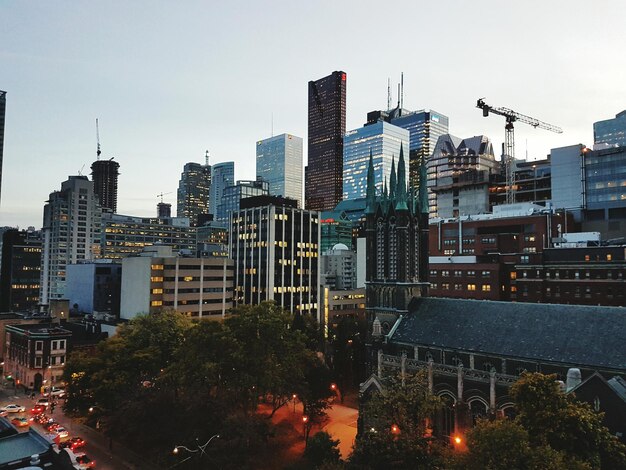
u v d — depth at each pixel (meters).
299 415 94.56
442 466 49.62
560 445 45.12
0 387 124.06
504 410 66.62
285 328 84.38
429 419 72.94
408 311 87.06
